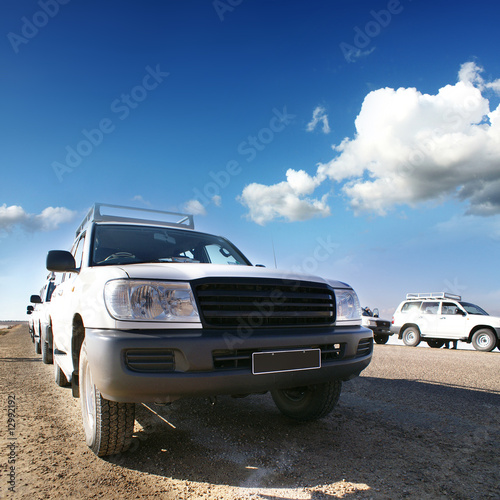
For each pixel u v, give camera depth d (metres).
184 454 2.93
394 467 2.73
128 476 2.55
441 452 3.03
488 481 2.52
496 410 4.31
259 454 2.95
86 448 3.04
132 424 2.76
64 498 2.25
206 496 2.30
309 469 2.69
